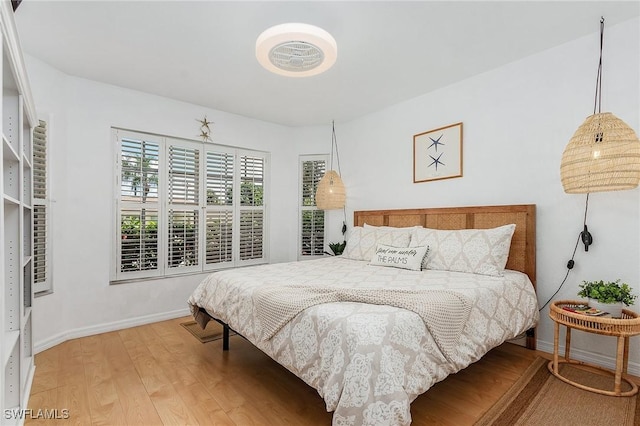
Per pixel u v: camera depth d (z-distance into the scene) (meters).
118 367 2.35
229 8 2.05
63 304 2.89
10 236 1.70
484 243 2.61
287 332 1.73
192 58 2.70
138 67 2.86
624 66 2.25
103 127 3.17
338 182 4.23
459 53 2.65
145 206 3.47
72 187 2.97
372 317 1.51
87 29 2.27
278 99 3.64
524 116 2.74
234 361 2.46
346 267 2.96
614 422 1.67
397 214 3.66
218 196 4.04
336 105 3.82
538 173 2.66
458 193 3.20
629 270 2.22
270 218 4.52
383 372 1.32
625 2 2.04
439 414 1.75
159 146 3.58
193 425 1.69
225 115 4.05
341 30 2.31
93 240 3.09
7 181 1.72
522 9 2.10
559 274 2.54
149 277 3.47
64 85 2.93
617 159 1.98
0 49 1.21
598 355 2.34
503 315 2.16
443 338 1.63
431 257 2.85
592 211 2.38
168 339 2.92
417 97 3.56
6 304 1.67
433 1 2.00
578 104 2.46
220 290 2.45
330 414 1.78
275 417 1.75
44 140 2.74
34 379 2.17
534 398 1.90
